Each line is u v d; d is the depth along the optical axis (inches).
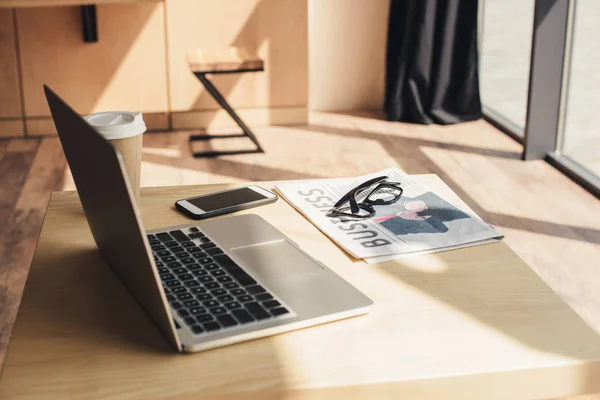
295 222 54.9
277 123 180.5
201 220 55.2
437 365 38.2
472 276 47.1
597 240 120.1
